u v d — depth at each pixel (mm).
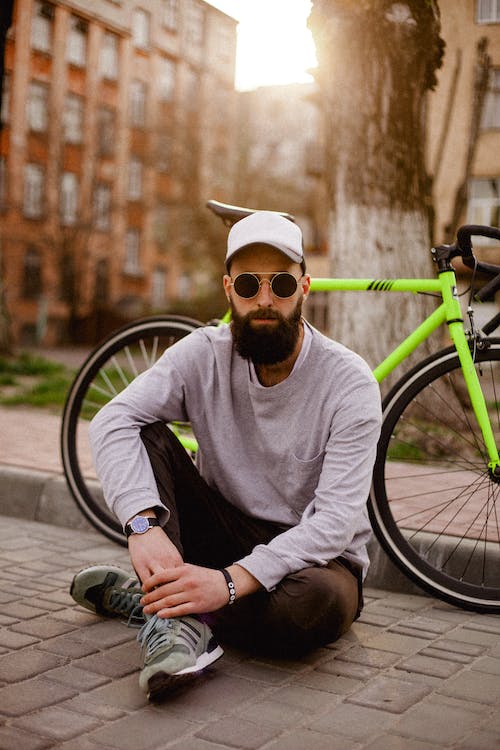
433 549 3256
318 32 5719
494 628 2902
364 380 2469
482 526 3391
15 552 3664
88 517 3881
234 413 2553
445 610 3107
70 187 34156
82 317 34125
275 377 2508
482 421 3164
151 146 33125
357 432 2428
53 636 2658
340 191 5762
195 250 31844
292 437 2492
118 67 32656
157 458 2475
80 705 2156
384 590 3367
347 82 5660
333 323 5750
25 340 33812
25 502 4324
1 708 2115
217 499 2602
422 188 5730
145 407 2543
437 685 2365
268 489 2570
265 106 33719
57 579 3287
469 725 2102
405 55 5570
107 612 2830
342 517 2363
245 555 2594
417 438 5102
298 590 2350
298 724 2086
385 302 5566
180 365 2588
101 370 3920
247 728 2053
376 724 2096
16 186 32656
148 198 37406
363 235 5688
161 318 3834
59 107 32125
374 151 5656
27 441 5711
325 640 2471
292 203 33031
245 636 2523
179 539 2373
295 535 2354
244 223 2387
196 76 33000
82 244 34344
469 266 3207
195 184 32406
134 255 38562
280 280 2332
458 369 3191
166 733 2010
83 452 5344
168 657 2131
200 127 32719
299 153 33312
